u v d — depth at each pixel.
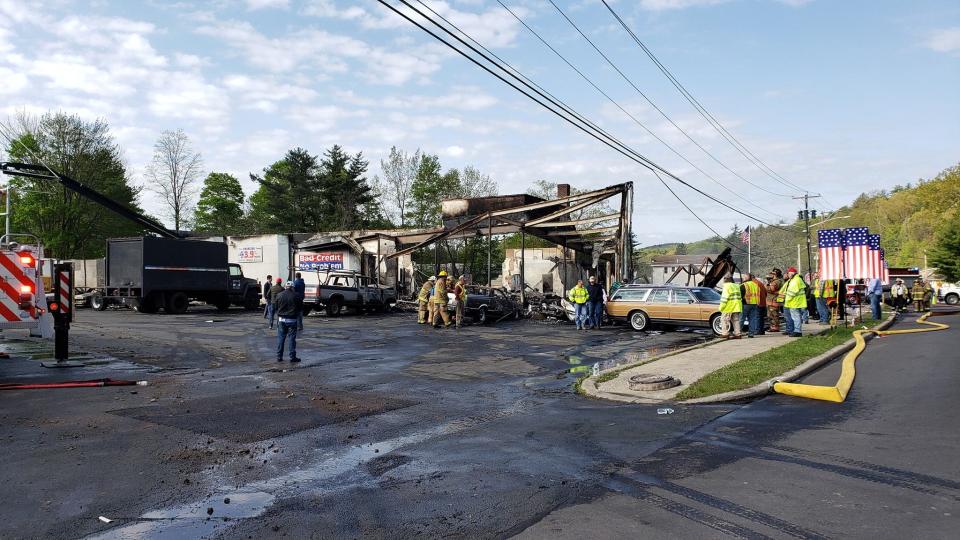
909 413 7.37
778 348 13.50
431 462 5.93
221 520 4.47
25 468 5.64
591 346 16.48
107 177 50.78
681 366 11.48
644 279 60.59
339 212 66.88
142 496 4.96
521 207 28.20
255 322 22.67
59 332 11.75
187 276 27.44
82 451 6.20
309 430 7.20
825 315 21.50
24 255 10.39
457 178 65.00
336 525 4.38
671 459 5.85
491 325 22.91
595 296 21.48
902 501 4.55
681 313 20.11
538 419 7.79
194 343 16.09
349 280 27.56
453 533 4.20
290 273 35.12
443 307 21.84
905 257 89.62
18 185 46.25
